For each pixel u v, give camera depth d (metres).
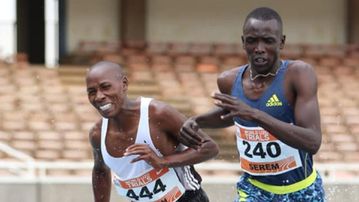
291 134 14.16
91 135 15.48
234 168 33.50
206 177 34.03
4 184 32.72
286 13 54.62
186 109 43.06
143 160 14.87
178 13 54.28
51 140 39.00
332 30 54.66
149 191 15.51
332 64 50.44
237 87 15.72
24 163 34.91
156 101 15.09
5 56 50.97
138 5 53.78
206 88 45.66
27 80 46.38
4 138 39.09
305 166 16.00
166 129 15.04
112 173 16.97
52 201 32.78
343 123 41.44
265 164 15.91
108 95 14.62
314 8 54.66
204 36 54.44
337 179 32.91
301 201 16.14
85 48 52.97
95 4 53.72
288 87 15.23
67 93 44.31
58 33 53.75
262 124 14.02
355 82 47.41
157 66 48.84
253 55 14.97
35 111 41.91
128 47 52.56
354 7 54.34
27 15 58.69
